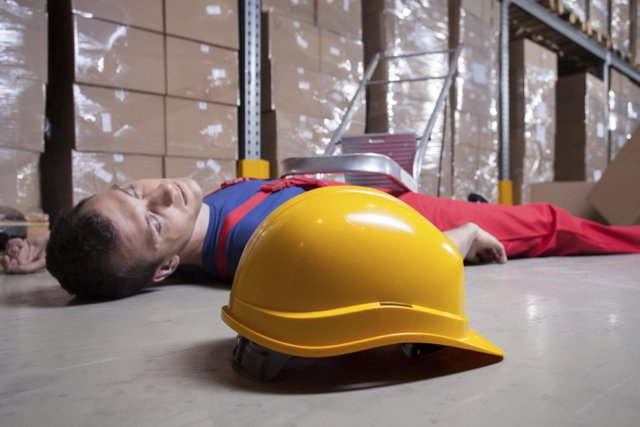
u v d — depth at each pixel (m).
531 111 3.62
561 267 1.40
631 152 2.27
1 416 0.44
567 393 0.47
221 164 2.11
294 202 0.59
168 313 0.88
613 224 2.25
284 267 0.53
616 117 4.91
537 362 0.56
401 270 0.53
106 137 1.79
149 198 1.02
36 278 1.35
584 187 2.48
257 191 1.27
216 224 1.17
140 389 0.50
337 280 0.52
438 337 0.53
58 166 1.85
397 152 1.86
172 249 1.05
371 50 2.64
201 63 2.02
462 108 2.94
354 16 2.51
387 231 0.54
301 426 0.41
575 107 4.23
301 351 0.50
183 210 1.05
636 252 1.75
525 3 3.62
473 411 0.43
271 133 2.25
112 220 0.96
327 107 2.38
